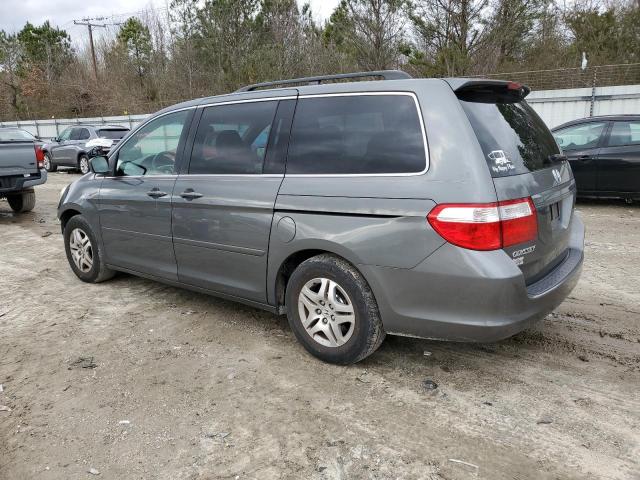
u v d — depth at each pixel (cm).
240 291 404
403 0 2020
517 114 356
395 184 314
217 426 302
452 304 302
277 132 378
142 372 367
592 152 905
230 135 407
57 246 748
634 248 651
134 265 496
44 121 3108
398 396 326
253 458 274
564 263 359
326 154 350
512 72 1822
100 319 464
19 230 876
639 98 1490
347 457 272
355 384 341
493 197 289
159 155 463
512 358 371
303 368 364
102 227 520
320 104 360
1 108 4453
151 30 3628
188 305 491
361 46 2189
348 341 347
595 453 270
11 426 309
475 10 1942
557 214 353
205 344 408
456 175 296
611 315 441
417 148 312
